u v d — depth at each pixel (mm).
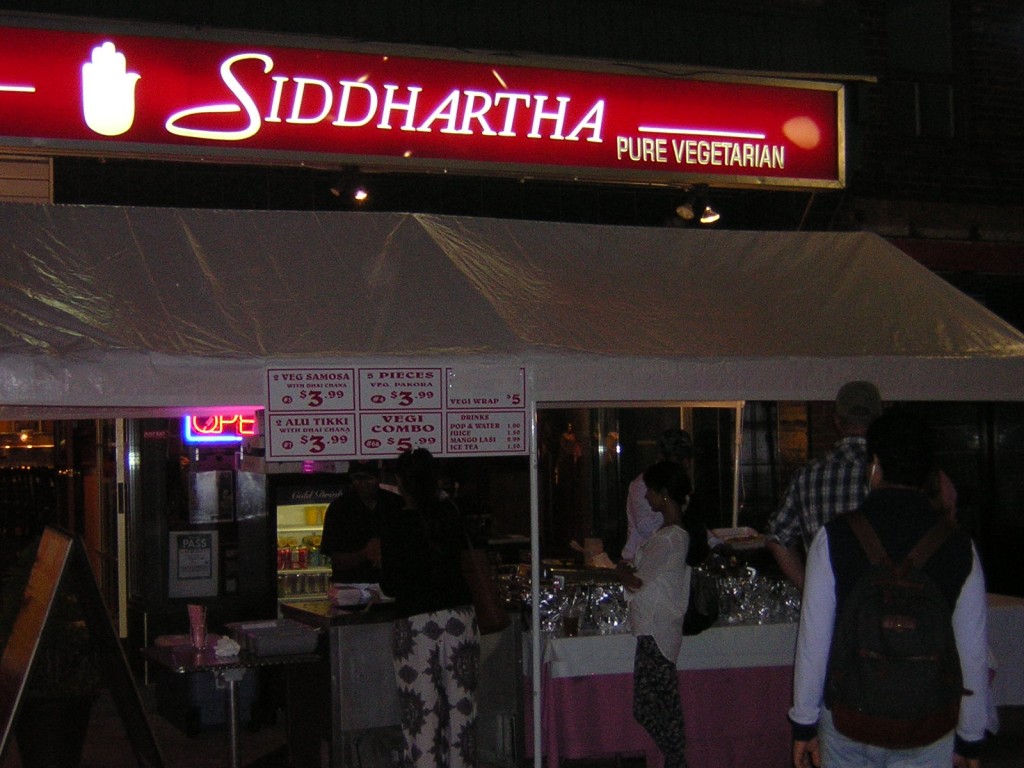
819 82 9633
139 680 8469
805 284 7090
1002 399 6141
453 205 9039
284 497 8461
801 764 3754
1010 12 10742
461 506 9734
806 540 5348
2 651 6555
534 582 5512
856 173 10039
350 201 8781
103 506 9414
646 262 7191
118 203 8305
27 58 7773
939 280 7293
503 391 5305
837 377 5844
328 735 6086
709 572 6629
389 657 5918
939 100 10500
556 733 5988
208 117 8117
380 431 5152
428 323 5715
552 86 8906
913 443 3729
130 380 4949
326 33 8336
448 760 5613
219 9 8156
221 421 8391
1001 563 10516
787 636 6418
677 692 5863
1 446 12367
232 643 5871
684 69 9203
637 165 9133
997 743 7246
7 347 4852
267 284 6031
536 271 6754
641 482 7430
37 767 6664
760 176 9469
